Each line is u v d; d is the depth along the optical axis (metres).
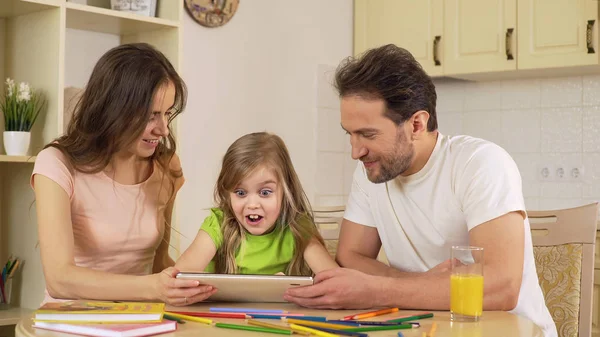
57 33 2.46
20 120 2.43
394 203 1.88
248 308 1.58
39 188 1.78
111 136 1.82
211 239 1.87
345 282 1.55
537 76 3.75
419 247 1.85
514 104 3.88
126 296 1.59
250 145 1.84
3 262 2.66
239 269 1.88
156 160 2.03
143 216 1.98
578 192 3.68
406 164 1.73
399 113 1.67
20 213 2.59
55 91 2.46
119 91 1.79
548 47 3.41
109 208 1.92
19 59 2.61
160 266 2.14
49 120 2.47
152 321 1.34
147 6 2.77
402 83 1.66
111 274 1.63
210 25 3.29
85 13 2.57
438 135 1.82
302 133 3.78
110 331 1.27
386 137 1.68
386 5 3.91
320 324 1.38
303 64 3.78
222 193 1.88
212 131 3.35
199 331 1.34
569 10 3.34
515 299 1.60
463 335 1.32
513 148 3.88
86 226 1.89
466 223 1.78
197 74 3.27
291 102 3.72
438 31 3.74
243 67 3.48
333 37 3.95
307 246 1.88
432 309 1.58
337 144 3.98
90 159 1.85
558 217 2.01
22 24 2.59
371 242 1.97
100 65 1.83
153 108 1.80
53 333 1.32
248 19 3.49
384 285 1.56
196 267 1.83
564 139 3.73
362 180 1.98
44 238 1.73
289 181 1.90
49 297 1.83
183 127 3.21
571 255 1.97
